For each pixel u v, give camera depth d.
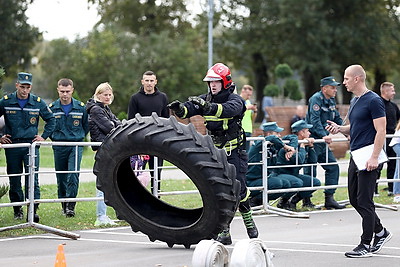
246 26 58.62
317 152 14.77
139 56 58.03
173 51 57.75
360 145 9.91
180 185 17.67
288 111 25.31
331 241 11.16
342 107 28.41
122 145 9.27
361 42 56.34
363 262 9.55
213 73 9.75
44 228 11.49
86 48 58.53
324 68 55.72
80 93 56.91
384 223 12.97
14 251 10.39
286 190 14.16
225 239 10.73
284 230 12.20
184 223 9.61
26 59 55.00
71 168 13.16
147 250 10.44
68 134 13.27
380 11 58.28
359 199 9.93
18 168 12.79
